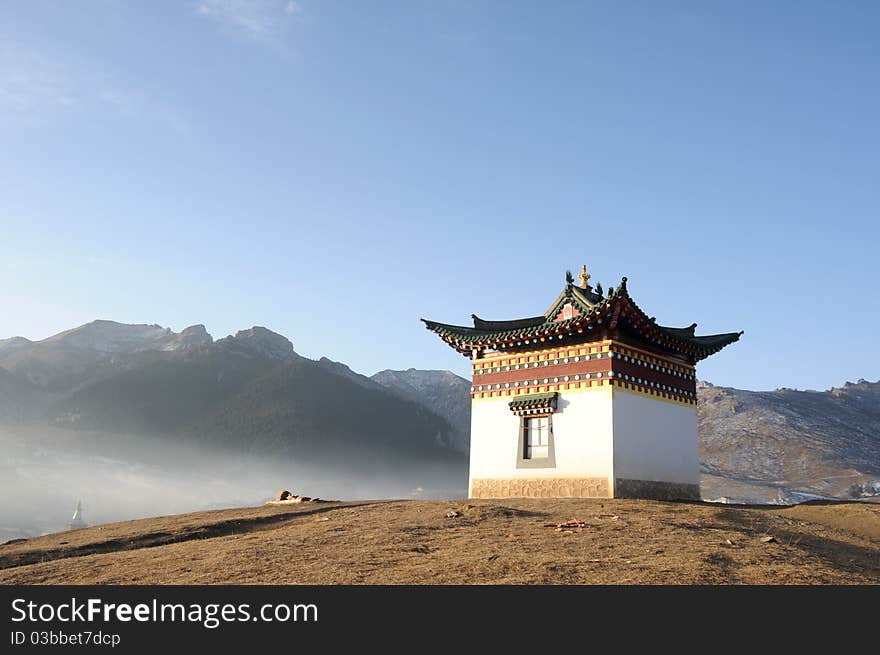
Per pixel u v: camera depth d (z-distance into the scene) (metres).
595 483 29.89
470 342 35.00
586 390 31.14
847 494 157.38
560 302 33.22
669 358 34.28
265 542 19.59
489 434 33.97
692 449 34.75
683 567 15.26
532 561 15.81
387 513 25.30
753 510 27.33
